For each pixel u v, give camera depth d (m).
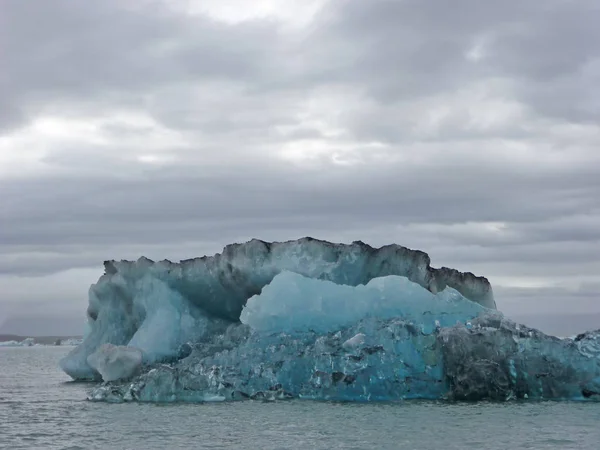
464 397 26.97
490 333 27.50
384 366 27.48
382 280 31.17
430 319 29.22
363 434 20.94
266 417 23.81
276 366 28.30
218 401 27.47
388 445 19.58
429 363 27.75
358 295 30.78
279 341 29.61
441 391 27.56
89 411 26.47
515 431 21.20
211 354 31.33
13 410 27.83
